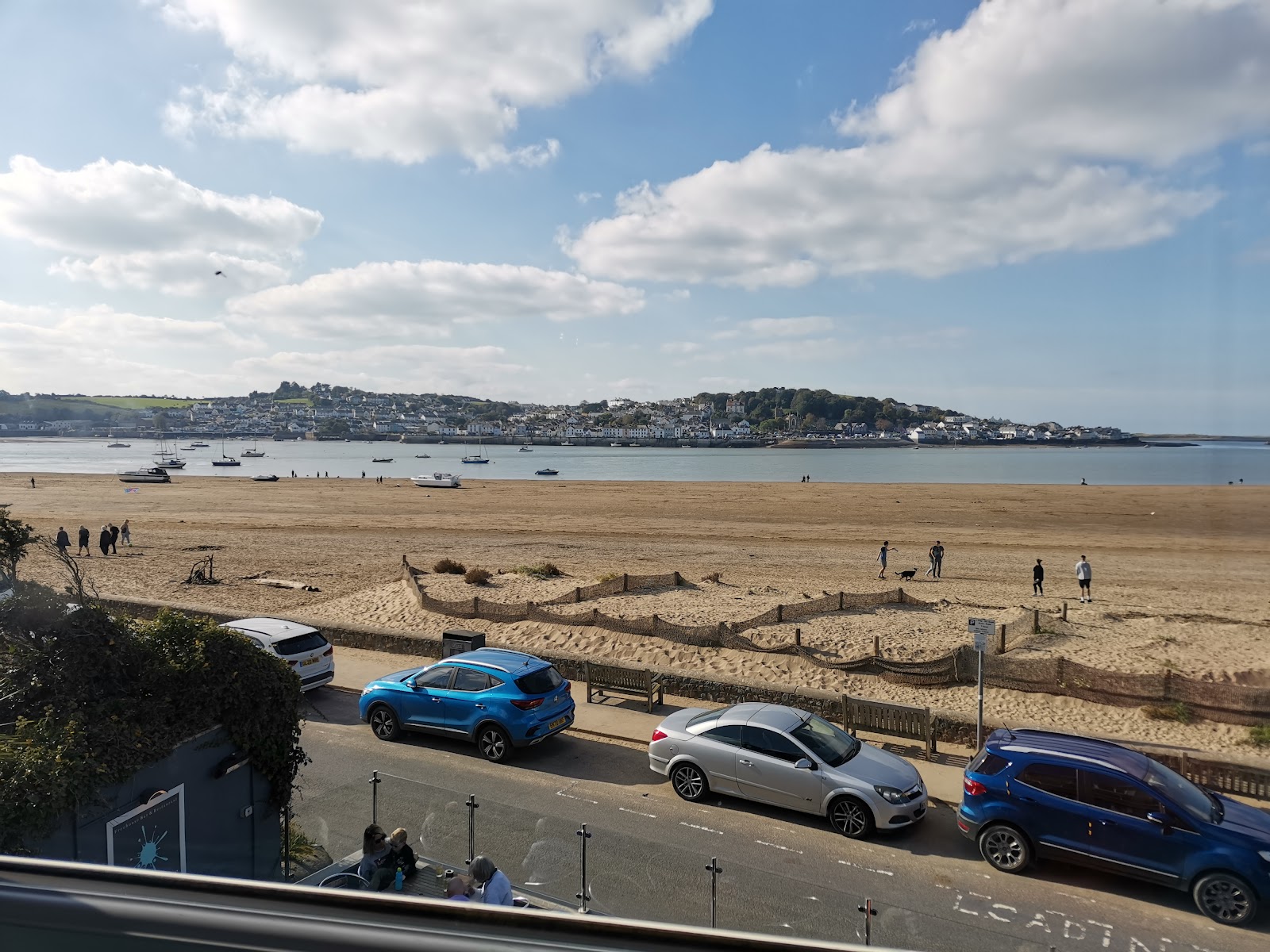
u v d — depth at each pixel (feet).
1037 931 28.32
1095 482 400.67
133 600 81.05
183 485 320.50
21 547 27.71
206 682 27.20
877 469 542.16
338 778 42.29
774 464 611.47
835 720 49.52
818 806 36.70
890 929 28.30
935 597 93.71
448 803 39.22
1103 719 50.29
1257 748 44.24
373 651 70.03
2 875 5.90
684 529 178.29
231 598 91.45
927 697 55.47
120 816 23.66
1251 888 28.48
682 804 39.55
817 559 133.28
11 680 24.20
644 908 29.32
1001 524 192.54
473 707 45.80
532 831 36.04
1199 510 219.82
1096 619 80.38
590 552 138.92
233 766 27.73
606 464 607.37
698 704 54.90
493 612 76.95
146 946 5.04
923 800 36.63
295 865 31.58
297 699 30.68
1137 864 30.50
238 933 4.98
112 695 25.49
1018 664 55.62
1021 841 32.58
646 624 69.62
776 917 28.91
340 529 172.24
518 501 253.85
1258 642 69.15
